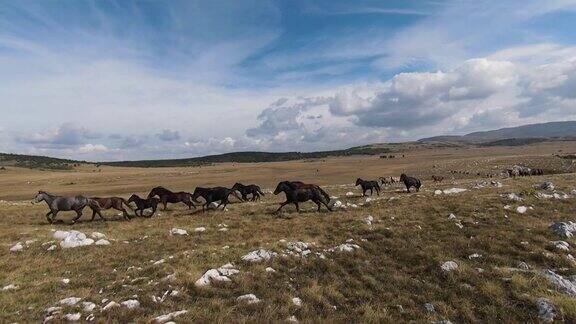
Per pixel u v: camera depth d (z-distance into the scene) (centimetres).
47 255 1644
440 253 1512
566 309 1059
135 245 1783
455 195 2753
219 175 15025
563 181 3381
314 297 1172
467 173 8444
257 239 1761
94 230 2183
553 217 1998
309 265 1429
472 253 1522
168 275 1316
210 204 2964
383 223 1998
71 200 2483
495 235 1691
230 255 1525
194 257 1506
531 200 2341
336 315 1072
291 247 1589
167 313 1062
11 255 1655
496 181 3638
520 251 1512
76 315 1034
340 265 1447
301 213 2431
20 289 1255
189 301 1155
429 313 1095
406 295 1211
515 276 1253
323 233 1878
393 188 4334
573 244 1571
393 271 1391
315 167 17150
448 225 1878
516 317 1074
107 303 1123
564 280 1248
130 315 1052
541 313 1071
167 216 2625
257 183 10250
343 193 3731
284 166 19038
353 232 1847
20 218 2742
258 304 1112
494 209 2148
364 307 1109
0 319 1034
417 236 1730
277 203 2992
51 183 13350
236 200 3516
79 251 1692
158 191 2923
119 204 2602
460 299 1170
